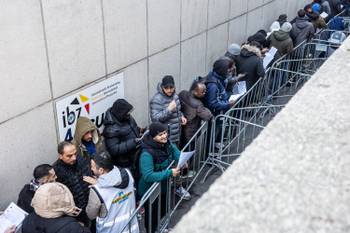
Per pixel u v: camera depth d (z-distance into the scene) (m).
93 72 5.92
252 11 10.66
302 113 1.68
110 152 5.57
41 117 5.21
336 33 10.22
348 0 13.06
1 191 4.90
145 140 4.99
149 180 4.85
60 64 5.33
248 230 1.04
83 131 5.38
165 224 5.51
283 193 1.18
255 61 7.54
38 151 5.27
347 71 2.06
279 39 8.89
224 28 9.48
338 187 1.21
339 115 1.65
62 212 3.84
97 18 5.77
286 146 1.44
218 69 6.53
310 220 1.07
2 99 4.68
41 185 4.08
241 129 7.23
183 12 7.77
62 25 5.24
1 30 4.50
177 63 7.99
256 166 1.33
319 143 1.45
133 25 6.52
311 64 10.21
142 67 6.99
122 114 5.52
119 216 4.40
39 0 4.87
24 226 3.92
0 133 4.75
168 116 5.82
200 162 6.43
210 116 6.09
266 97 8.37
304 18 9.67
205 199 1.17
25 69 4.87
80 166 4.98
